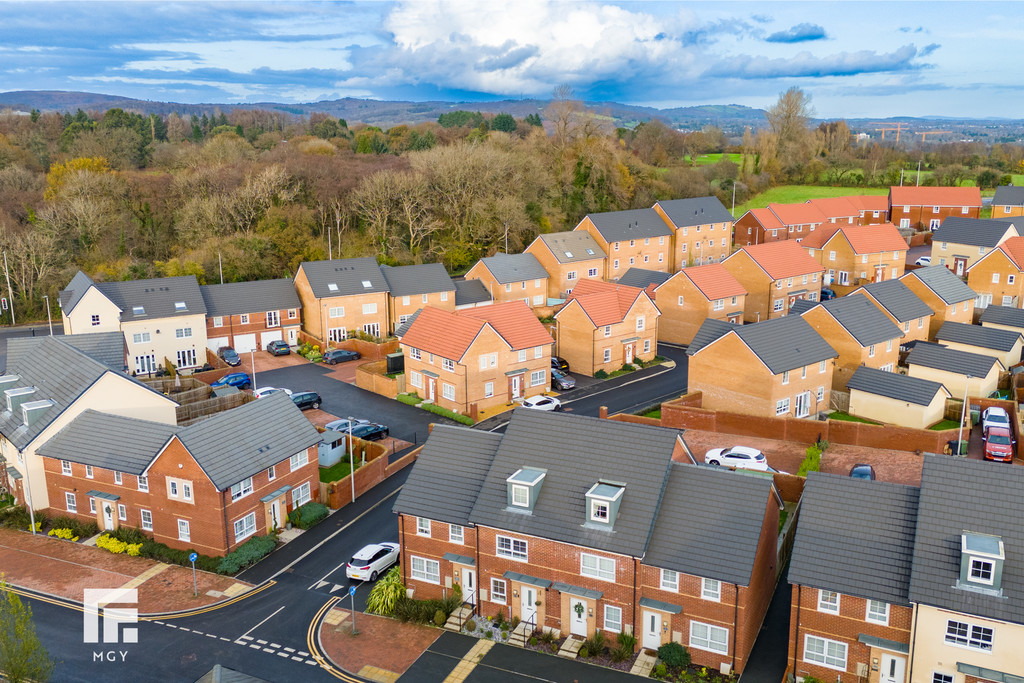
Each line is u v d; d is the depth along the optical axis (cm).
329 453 5616
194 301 7838
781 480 4856
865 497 3441
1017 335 6912
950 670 3069
